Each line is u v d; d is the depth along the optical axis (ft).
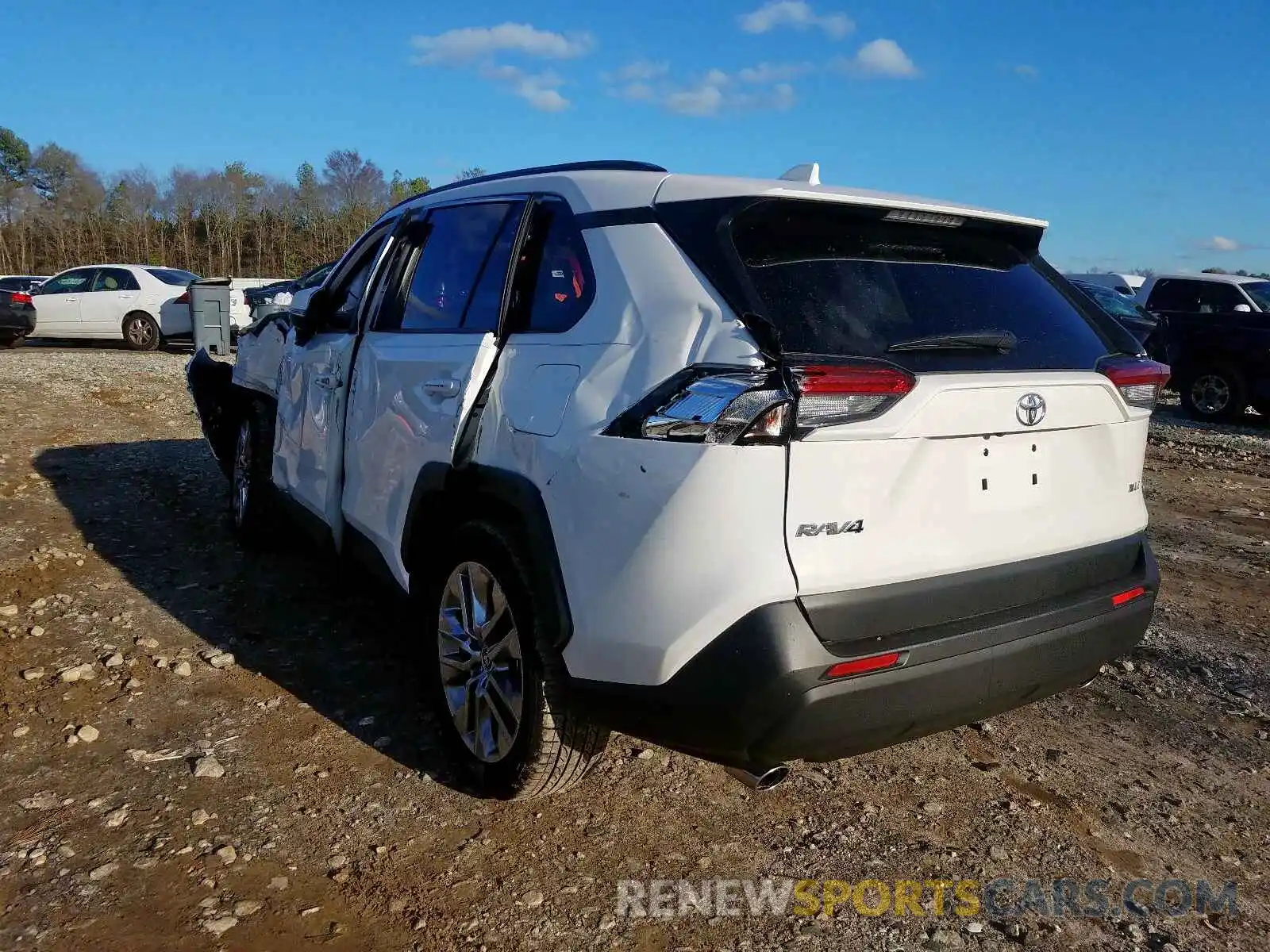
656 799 10.33
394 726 11.66
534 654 9.08
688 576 7.72
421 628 11.21
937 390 8.04
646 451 7.97
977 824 10.10
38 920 8.06
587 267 9.44
